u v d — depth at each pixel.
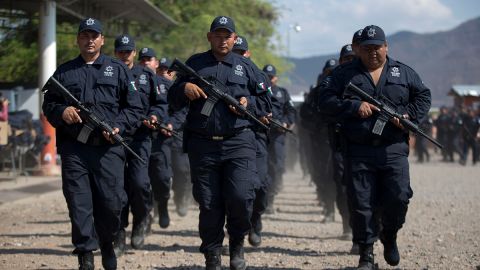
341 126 12.93
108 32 41.66
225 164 12.59
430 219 21.67
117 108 12.32
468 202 26.47
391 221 12.94
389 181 12.74
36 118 40.50
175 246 16.59
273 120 16.58
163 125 16.97
